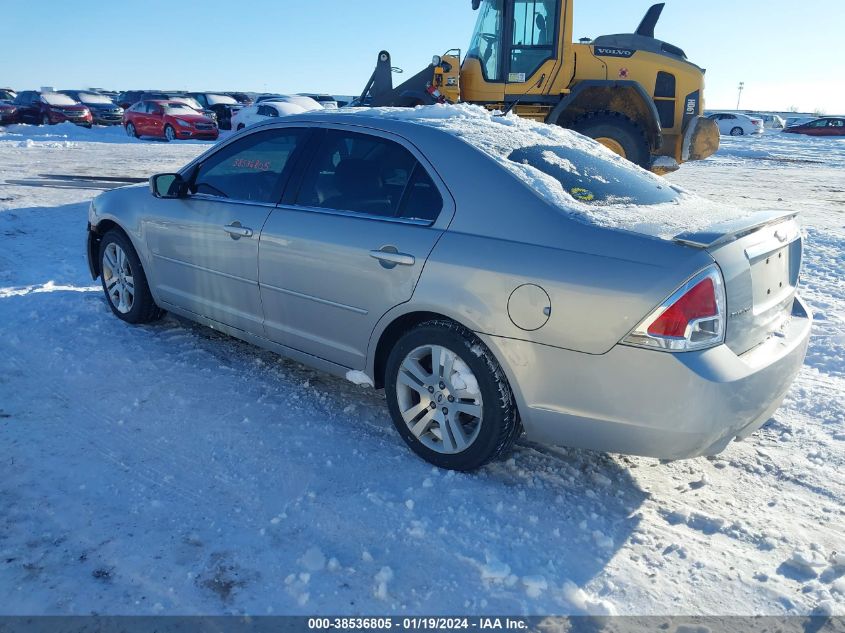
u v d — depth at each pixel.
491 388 2.95
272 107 22.70
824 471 3.28
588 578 2.51
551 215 2.89
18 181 12.52
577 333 2.70
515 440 3.10
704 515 2.90
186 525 2.70
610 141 11.43
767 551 2.68
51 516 2.71
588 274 2.68
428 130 3.38
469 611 2.32
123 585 2.36
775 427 3.73
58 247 7.48
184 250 4.31
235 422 3.56
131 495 2.88
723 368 2.59
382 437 3.50
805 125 42.53
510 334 2.85
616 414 2.70
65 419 3.51
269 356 4.49
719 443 2.72
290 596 2.36
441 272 3.03
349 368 3.57
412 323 3.32
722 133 42.19
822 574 2.54
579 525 2.80
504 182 3.04
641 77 11.43
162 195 4.28
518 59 11.33
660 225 2.83
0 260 6.75
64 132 26.83
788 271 3.23
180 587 2.37
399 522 2.76
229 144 4.27
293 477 3.08
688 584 2.49
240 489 2.96
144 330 4.84
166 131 24.84
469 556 2.58
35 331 4.68
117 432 3.40
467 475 3.14
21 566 2.42
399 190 3.35
